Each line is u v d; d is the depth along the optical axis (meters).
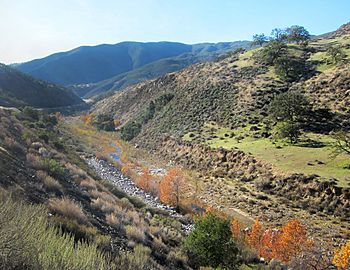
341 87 62.12
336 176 36.34
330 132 51.66
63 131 66.81
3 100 86.56
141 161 62.84
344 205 32.41
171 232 19.66
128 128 91.81
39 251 5.98
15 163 18.08
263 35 123.12
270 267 19.11
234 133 60.22
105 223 15.19
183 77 108.94
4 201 8.74
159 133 78.19
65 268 5.92
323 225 30.02
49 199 14.30
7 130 28.25
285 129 50.97
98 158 51.12
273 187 39.69
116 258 10.22
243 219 32.41
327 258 21.47
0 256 5.48
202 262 16.16
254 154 48.44
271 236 23.28
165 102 95.62
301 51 91.31
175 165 58.72
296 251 20.77
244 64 90.25
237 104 70.19
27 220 6.73
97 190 22.42
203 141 60.88
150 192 38.00
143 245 14.31
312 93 64.56
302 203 35.00
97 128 105.12
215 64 99.12
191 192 40.56
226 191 41.31
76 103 175.38
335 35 129.75
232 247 16.80
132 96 135.75
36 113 60.31
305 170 39.34
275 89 70.81
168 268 13.30
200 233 16.64
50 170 20.41
